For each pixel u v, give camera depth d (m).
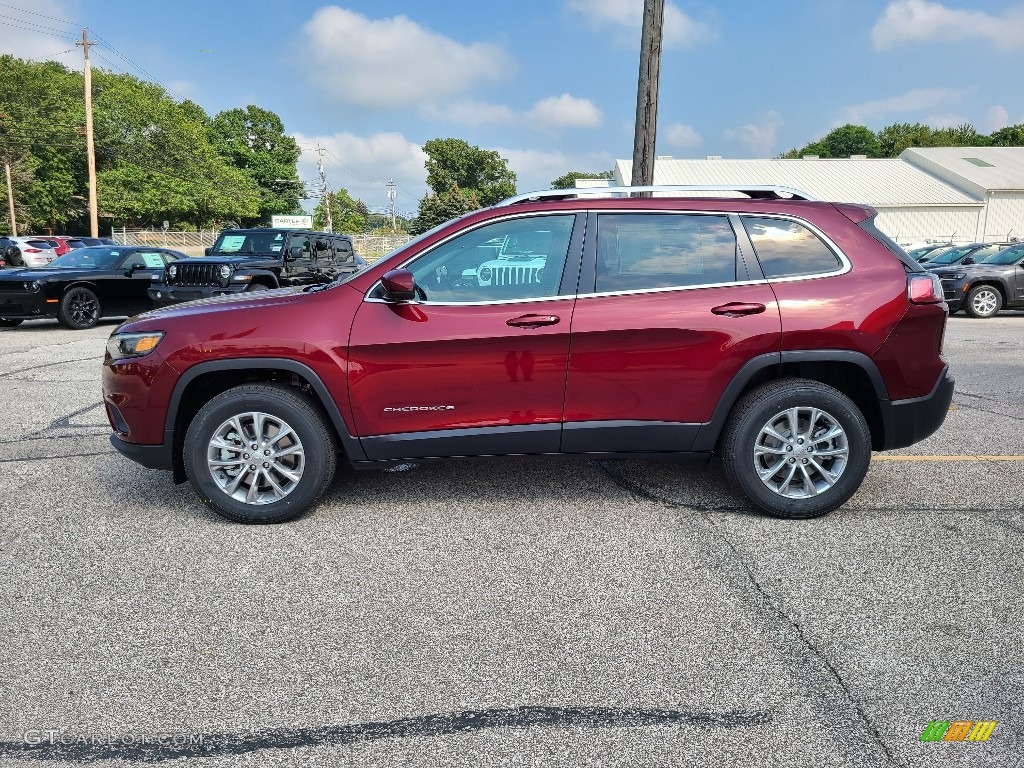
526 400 3.70
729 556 3.40
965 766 2.02
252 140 87.12
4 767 2.02
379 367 3.64
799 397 3.70
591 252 3.74
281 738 2.15
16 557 3.40
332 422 3.79
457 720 2.23
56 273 12.48
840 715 2.25
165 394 3.68
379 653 2.60
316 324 3.65
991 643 2.65
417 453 3.75
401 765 2.03
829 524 3.79
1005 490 4.33
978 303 15.18
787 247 3.78
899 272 3.75
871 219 3.90
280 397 3.68
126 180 58.12
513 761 2.05
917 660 2.54
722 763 2.03
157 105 63.22
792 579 3.17
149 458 3.79
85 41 34.44
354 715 2.26
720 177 44.75
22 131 52.72
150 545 3.54
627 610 2.90
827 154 93.94
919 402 3.78
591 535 3.66
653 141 8.80
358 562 3.35
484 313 3.65
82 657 2.57
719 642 2.66
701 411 3.73
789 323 3.65
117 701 2.33
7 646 2.64
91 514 3.95
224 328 3.66
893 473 4.66
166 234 55.12
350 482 4.49
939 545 3.52
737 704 2.30
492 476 4.59
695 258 3.76
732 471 3.81
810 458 3.79
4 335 11.89
